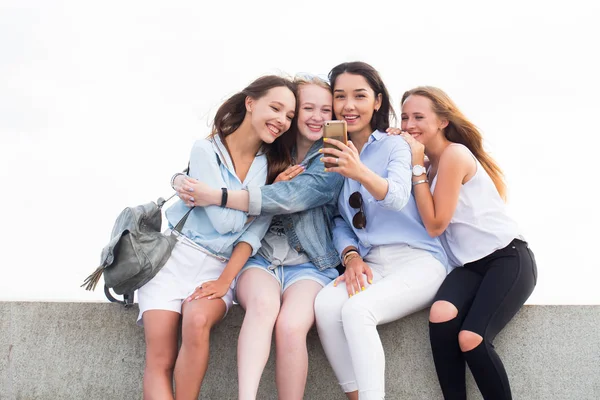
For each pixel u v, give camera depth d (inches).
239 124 145.8
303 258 142.9
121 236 127.9
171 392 126.5
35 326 145.7
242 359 122.5
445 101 147.0
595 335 137.9
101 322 145.1
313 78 151.1
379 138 146.0
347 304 126.0
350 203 143.0
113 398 142.8
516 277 131.0
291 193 137.3
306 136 147.9
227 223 134.1
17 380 144.3
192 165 140.6
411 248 139.2
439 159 149.1
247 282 134.7
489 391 123.7
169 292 131.0
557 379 137.6
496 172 150.2
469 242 137.8
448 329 128.0
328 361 139.8
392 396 138.9
